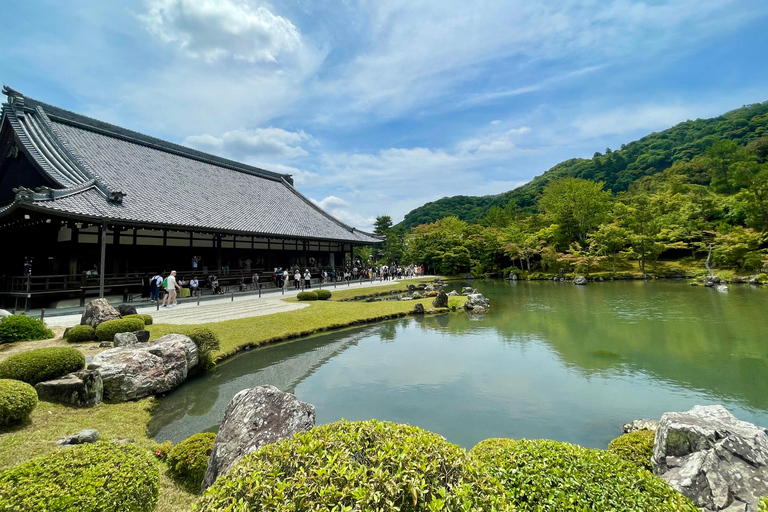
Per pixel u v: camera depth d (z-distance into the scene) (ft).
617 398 28.58
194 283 70.38
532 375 34.14
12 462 15.94
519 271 164.86
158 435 22.82
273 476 8.17
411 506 7.55
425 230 193.47
